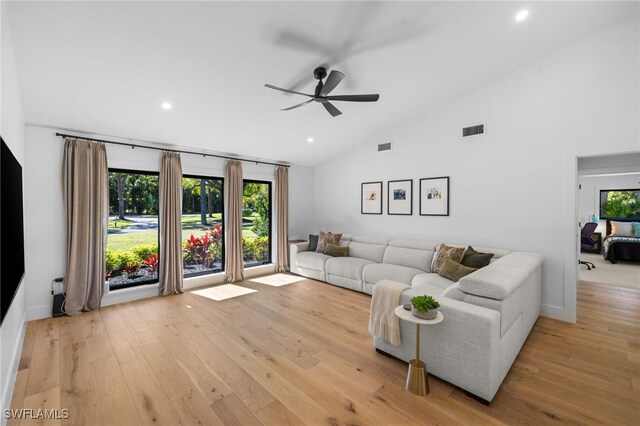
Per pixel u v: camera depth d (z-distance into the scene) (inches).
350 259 191.9
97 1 78.2
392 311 93.6
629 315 134.8
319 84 109.5
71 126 136.4
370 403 75.4
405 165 191.9
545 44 126.6
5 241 67.6
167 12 84.9
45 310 133.7
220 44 100.2
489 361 73.4
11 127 88.9
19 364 94.2
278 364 94.1
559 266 132.8
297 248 221.5
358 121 182.5
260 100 139.8
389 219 202.7
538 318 132.8
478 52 126.6
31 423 69.1
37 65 97.7
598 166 154.4
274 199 231.6
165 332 118.3
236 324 126.4
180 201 174.9
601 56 121.4
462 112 163.5
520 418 69.7
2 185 65.9
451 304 81.9
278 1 86.5
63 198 137.1
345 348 104.7
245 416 71.0
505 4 100.1
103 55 97.1
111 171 159.2
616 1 106.0
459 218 166.6
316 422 68.9
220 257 204.8
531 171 140.3
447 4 97.0
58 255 137.6
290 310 143.9
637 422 68.1
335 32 102.3
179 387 82.2
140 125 144.8
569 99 129.3
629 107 116.2
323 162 249.9
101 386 82.7
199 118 147.4
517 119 143.9
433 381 84.7
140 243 168.2
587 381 84.0
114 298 153.4
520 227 144.1
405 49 118.0
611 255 257.6
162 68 107.4
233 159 204.2
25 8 77.4
